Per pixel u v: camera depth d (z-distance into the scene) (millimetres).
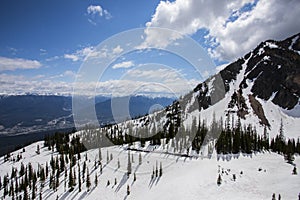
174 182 107312
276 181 99250
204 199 88875
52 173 168500
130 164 132125
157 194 103750
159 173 120500
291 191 87688
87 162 158375
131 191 118062
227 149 137125
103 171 143375
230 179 101938
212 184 99062
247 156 132875
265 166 117188
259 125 199625
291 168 114188
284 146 149250
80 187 138250
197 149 133000
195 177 107000
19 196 151750
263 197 85812
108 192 125000
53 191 147000
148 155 134125
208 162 121750
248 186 96250
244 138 147000
